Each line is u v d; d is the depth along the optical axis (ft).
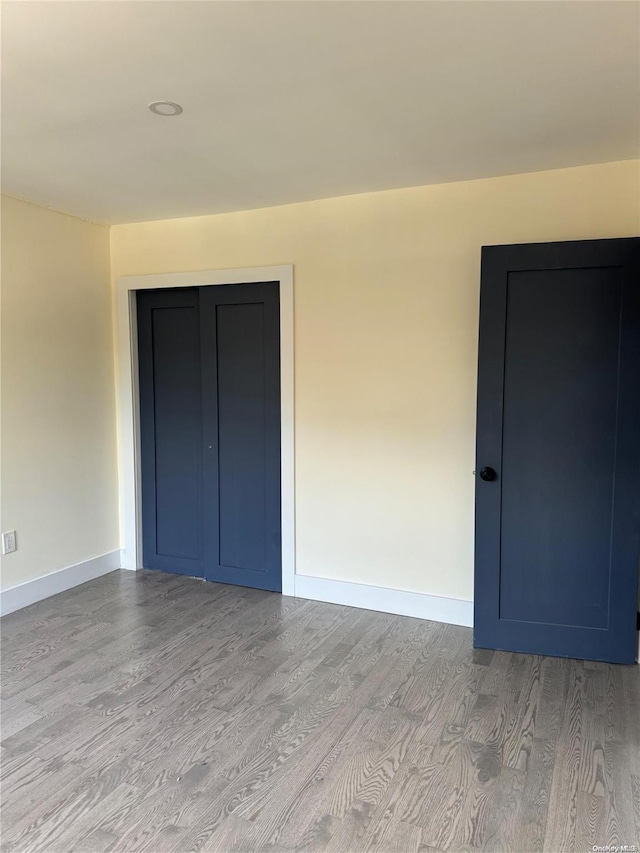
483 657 9.41
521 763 6.82
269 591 12.28
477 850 5.59
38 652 9.54
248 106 7.12
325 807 6.15
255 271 11.62
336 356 11.13
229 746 7.15
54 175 9.65
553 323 9.02
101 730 7.45
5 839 5.70
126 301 13.09
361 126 7.72
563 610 9.35
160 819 5.97
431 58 6.02
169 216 12.20
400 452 10.79
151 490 13.62
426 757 6.94
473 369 10.17
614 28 5.47
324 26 5.43
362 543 11.25
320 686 8.53
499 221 9.80
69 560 12.43
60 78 6.41
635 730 7.47
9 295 10.89
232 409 12.38
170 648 9.70
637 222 9.04
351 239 10.84
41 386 11.62
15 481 11.15
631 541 8.95
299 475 11.66
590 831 5.81
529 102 7.04
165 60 6.04
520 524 9.41
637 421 8.77
